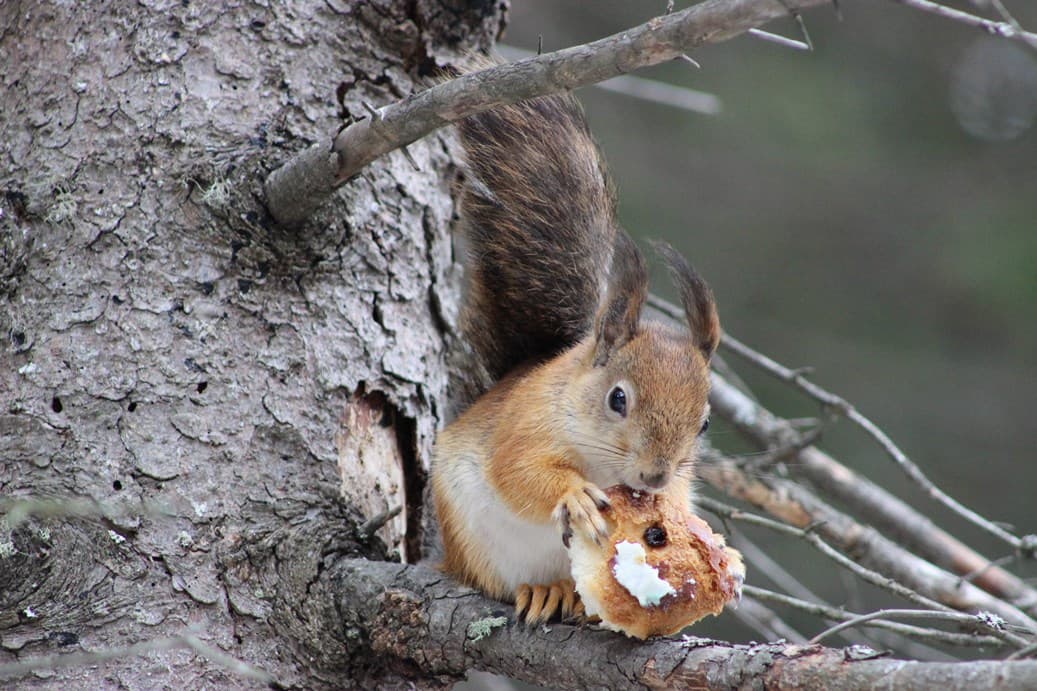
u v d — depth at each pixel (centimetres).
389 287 418
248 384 414
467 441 418
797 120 579
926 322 551
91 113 414
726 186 566
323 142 410
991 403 529
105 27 415
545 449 415
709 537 409
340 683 412
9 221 414
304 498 413
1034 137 588
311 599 412
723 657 405
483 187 424
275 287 414
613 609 407
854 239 566
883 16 599
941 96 593
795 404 505
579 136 426
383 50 418
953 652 446
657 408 415
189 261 414
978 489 506
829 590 457
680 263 419
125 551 411
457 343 423
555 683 408
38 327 413
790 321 542
